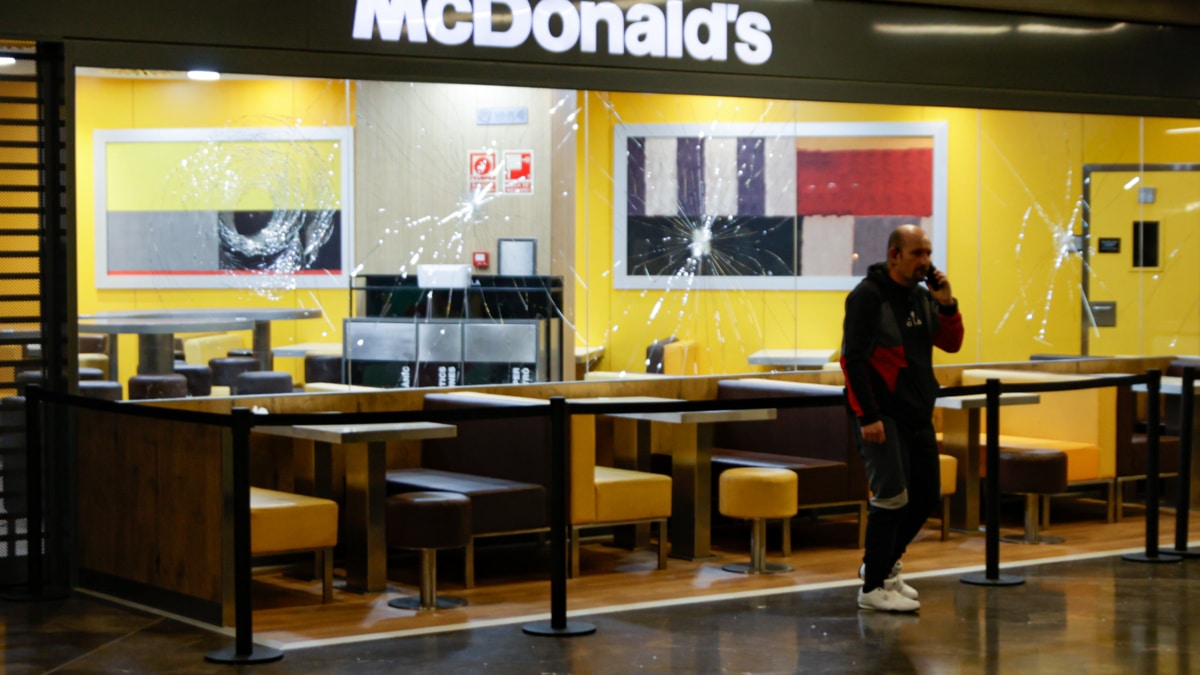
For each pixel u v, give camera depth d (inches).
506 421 257.8
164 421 218.2
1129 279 341.7
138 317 253.3
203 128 258.5
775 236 307.9
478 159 281.1
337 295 270.4
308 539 224.8
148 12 244.7
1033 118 328.2
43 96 239.8
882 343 209.2
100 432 233.9
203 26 248.8
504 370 284.4
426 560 225.6
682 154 299.6
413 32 265.3
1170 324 347.3
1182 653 190.1
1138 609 217.6
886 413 210.1
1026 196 329.1
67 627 208.4
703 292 303.7
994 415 237.1
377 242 273.3
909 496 216.1
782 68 297.3
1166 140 341.1
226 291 260.8
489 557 272.5
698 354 304.2
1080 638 198.7
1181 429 266.1
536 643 197.6
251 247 262.5
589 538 289.7
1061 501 347.9
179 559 216.8
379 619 216.4
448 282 279.4
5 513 239.5
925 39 309.3
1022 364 334.0
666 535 263.7
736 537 293.6
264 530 218.7
